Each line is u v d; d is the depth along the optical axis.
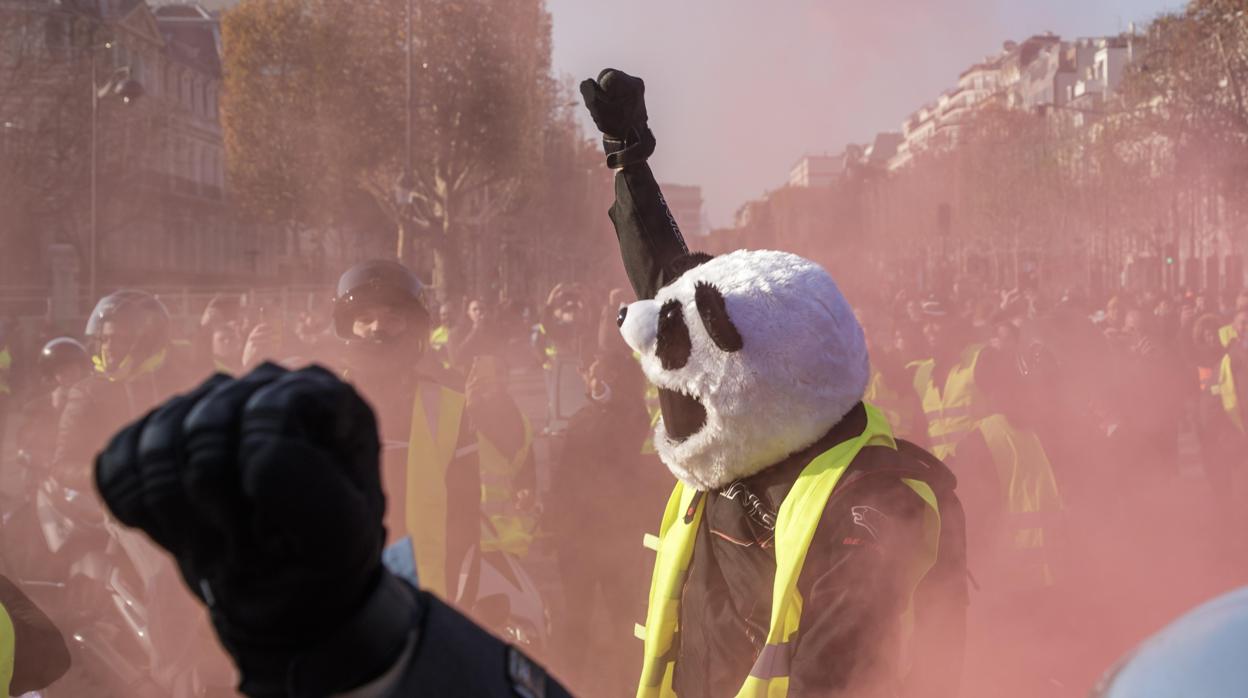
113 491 0.69
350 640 0.74
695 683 2.24
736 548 2.17
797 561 1.98
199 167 77.75
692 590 2.26
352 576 0.72
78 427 4.87
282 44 38.38
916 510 2.00
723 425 2.10
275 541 0.67
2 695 2.35
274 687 0.74
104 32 50.75
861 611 1.89
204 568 0.70
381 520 0.74
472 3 38.41
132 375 5.05
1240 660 0.80
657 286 2.37
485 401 5.43
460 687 0.80
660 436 2.28
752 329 2.05
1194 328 12.49
